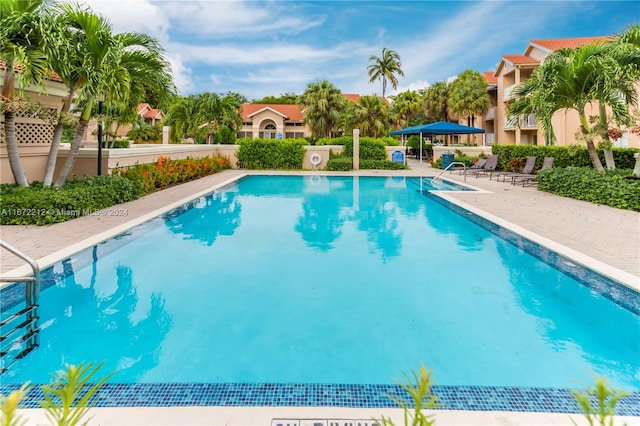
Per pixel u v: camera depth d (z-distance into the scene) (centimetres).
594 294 488
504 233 743
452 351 355
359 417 253
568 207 981
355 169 2180
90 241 652
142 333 390
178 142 3478
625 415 257
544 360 342
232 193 1389
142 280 535
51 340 377
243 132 5109
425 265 601
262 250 682
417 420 145
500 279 543
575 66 1103
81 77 916
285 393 288
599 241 652
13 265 529
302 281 533
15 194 811
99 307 451
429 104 4306
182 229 838
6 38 785
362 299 474
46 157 1150
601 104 1166
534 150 1781
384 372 321
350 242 739
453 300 471
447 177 1788
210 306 453
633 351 360
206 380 308
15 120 1033
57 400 265
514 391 291
